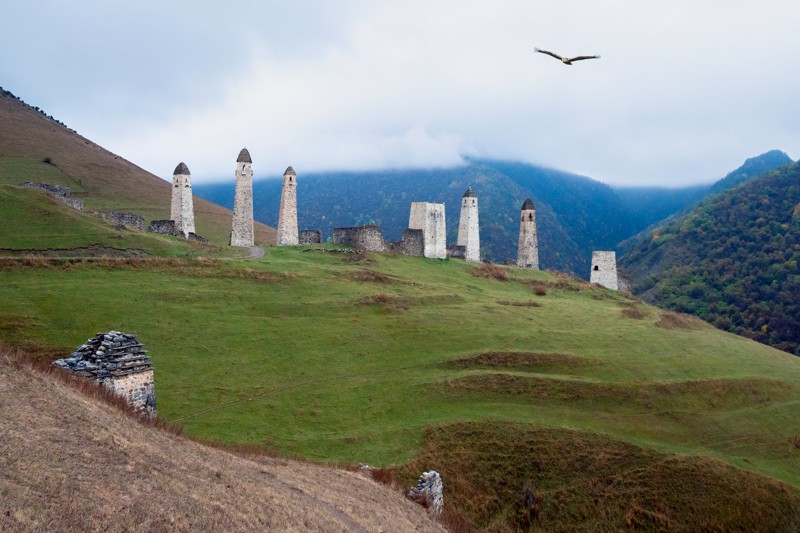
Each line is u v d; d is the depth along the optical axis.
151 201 163.75
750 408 61.66
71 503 18.19
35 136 185.75
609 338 72.56
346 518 26.58
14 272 60.97
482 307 77.50
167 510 20.11
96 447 22.53
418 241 107.56
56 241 72.56
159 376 47.81
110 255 72.88
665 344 73.94
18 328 49.03
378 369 56.72
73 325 51.66
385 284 80.75
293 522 23.45
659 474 48.00
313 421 46.09
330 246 100.56
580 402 56.41
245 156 96.31
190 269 70.81
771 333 135.62
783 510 47.16
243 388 48.84
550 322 76.19
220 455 28.50
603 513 44.41
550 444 48.91
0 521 16.14
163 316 57.84
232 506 22.42
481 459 46.16
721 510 45.81
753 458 53.59
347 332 62.59
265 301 66.69
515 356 62.03
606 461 48.53
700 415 58.25
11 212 77.31
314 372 54.06
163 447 25.64
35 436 21.38
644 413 56.81
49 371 28.08
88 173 169.12
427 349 62.09
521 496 44.25
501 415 51.47
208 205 199.75
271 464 31.47
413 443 45.50
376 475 36.59
